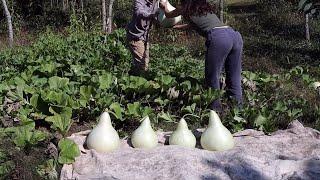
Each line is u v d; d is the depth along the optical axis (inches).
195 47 351.3
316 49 329.1
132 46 189.6
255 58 304.0
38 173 109.9
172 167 110.5
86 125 152.6
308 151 122.9
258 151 121.6
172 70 224.1
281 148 124.6
